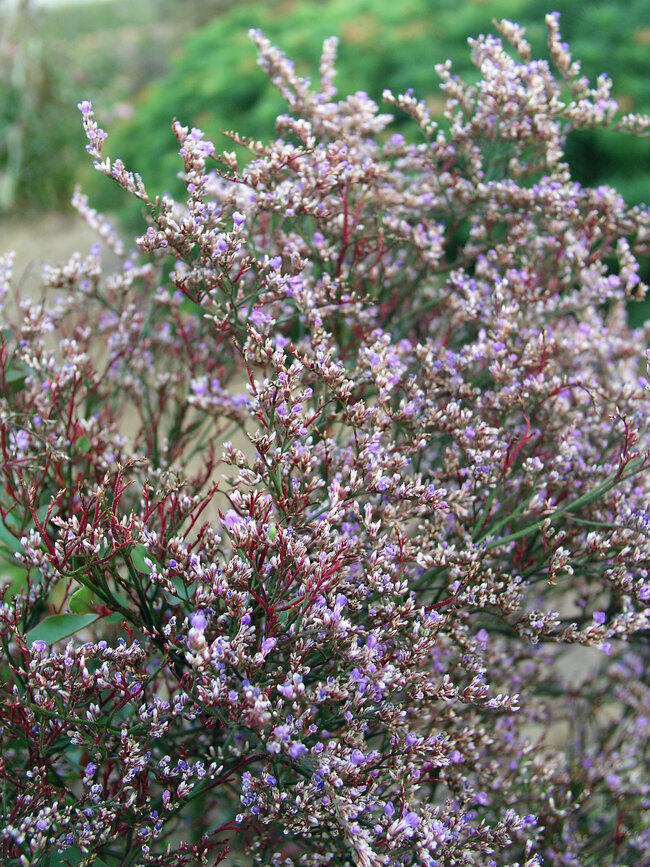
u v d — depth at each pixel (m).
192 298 1.39
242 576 1.21
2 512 1.41
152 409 1.99
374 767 1.28
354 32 6.73
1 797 1.37
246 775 1.21
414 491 1.32
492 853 1.43
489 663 1.71
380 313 1.86
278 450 1.29
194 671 1.20
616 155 5.16
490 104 1.81
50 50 8.74
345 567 1.30
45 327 1.67
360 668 1.18
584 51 5.71
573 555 1.63
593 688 2.20
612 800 1.93
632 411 1.64
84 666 1.19
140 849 1.33
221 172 1.50
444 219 2.09
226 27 8.10
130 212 6.33
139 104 8.23
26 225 7.50
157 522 1.56
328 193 1.73
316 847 1.39
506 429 1.65
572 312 1.90
